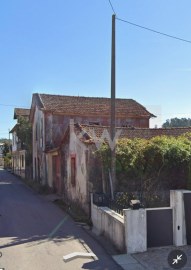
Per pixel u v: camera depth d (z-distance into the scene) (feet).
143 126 99.86
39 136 103.24
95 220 44.50
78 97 104.88
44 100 100.12
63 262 31.50
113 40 46.32
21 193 86.58
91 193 48.42
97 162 50.29
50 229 44.78
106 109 98.48
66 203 65.16
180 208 35.14
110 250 35.12
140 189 48.75
